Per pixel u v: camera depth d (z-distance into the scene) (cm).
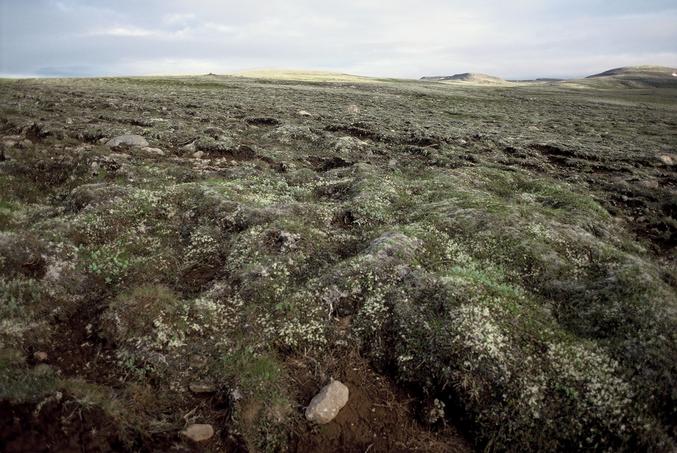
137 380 954
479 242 1386
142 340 1024
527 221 1488
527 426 866
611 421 848
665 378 897
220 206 1633
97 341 1043
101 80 9731
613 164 3009
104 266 1302
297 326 1078
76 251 1327
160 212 1623
